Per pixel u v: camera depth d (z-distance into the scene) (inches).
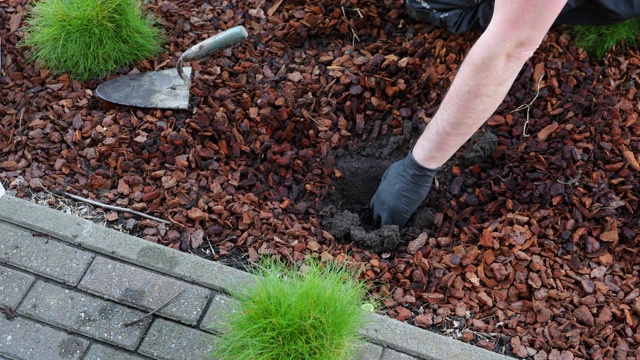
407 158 86.0
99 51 99.0
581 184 93.0
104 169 94.0
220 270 84.0
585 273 87.2
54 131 96.1
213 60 103.6
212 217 90.1
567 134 97.0
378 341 80.1
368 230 94.8
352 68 103.7
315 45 107.3
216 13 108.3
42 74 100.9
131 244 85.2
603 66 105.0
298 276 83.5
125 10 99.3
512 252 87.6
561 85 101.8
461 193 95.6
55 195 91.0
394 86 102.4
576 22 101.1
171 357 78.2
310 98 101.4
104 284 82.7
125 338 79.3
